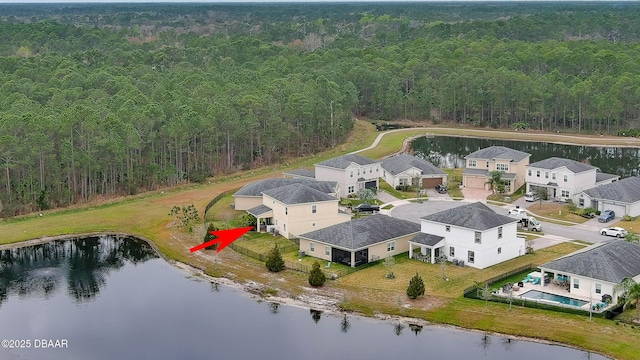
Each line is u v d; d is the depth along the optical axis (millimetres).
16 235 95688
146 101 148125
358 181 114000
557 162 109938
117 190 121188
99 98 156000
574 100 185375
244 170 140375
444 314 66562
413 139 179250
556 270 70562
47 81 187000
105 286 77562
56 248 92188
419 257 81188
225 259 83688
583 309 65250
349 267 78750
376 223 83688
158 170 125062
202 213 102750
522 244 82125
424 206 105438
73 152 112000
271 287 74812
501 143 175250
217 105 138875
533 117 195125
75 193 114438
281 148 156750
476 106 198875
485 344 61531
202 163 135000
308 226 90688
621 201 97938
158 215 103688
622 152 161875
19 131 109938
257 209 95625
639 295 64312
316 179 115000
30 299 74000
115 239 95250
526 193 110125
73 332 65438
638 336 60531
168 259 85812
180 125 126188
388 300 70062
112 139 114500
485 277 74875
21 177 112625
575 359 58469
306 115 156875
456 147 171500
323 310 69188
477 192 115250
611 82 188125
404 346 61656
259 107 146375
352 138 177375
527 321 64375
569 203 105562
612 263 68750
